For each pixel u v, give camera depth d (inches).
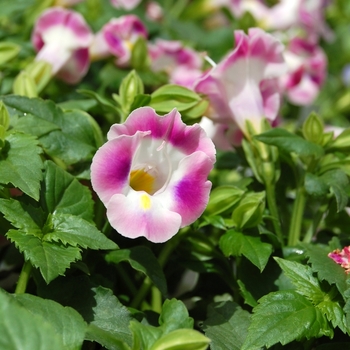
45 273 12.6
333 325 13.0
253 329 12.8
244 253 13.7
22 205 13.2
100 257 13.8
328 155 14.8
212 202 14.1
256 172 14.8
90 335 12.7
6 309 11.9
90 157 14.2
